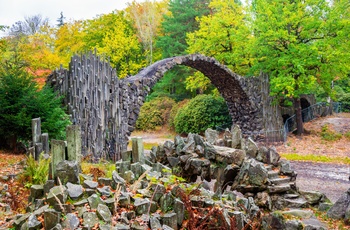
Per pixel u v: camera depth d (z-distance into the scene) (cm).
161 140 2277
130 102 1295
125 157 483
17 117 854
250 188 594
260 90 1934
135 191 357
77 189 331
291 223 450
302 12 1631
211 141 680
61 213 299
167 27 2803
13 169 606
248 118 1986
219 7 2152
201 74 2106
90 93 1098
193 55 1606
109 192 339
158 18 3234
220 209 355
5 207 389
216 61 1727
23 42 2189
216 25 1980
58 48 2955
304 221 502
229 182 621
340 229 505
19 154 865
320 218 551
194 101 2392
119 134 1212
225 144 675
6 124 871
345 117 2131
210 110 2292
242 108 2011
